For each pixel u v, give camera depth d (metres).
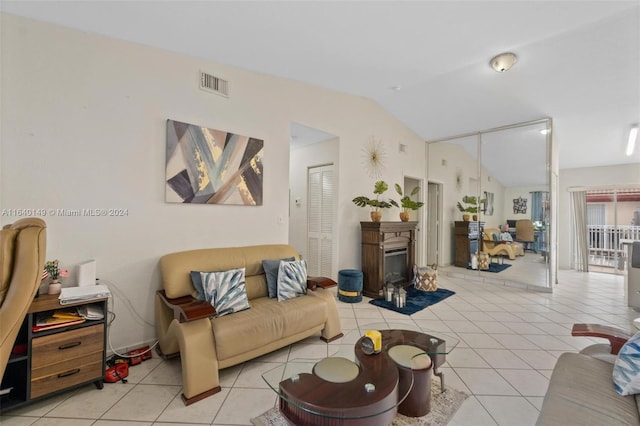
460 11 2.21
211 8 2.02
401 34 2.49
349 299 3.77
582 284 4.89
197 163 2.68
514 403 1.76
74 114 2.12
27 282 1.21
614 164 5.88
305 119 3.62
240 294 2.33
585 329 1.69
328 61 2.96
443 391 1.87
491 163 5.00
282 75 3.29
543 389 1.91
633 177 5.69
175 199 2.56
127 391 1.87
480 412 1.68
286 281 2.66
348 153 4.22
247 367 2.18
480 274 5.11
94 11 1.97
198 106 2.72
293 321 2.32
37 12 1.93
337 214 4.12
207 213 2.79
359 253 4.44
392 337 1.98
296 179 4.87
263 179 3.20
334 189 4.18
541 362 2.26
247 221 3.08
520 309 3.52
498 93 3.86
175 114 2.58
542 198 4.41
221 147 2.85
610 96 3.55
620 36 2.58
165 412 1.67
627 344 1.35
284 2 2.00
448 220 5.63
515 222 4.70
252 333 2.07
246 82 3.06
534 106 4.05
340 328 2.74
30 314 1.64
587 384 1.33
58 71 2.06
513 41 2.66
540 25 2.42
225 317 2.11
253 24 2.24
